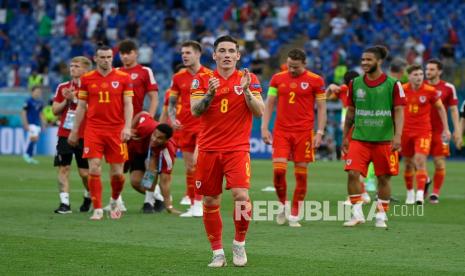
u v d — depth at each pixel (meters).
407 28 69.69
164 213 26.14
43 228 22.00
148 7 75.25
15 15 77.94
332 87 29.98
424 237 20.72
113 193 24.64
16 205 28.20
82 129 25.83
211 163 16.56
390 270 15.94
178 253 17.88
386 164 22.64
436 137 30.92
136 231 21.55
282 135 23.72
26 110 51.12
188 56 26.03
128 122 24.08
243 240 16.50
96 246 18.80
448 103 31.50
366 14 69.38
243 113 16.67
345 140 23.41
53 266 16.19
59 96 25.95
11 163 51.59
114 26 72.69
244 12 71.19
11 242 19.33
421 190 29.62
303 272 15.71
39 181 38.66
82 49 70.19
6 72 74.69
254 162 55.69
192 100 16.67
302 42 69.81
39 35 75.50
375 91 22.42
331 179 41.22
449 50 64.19
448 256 17.69
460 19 70.75
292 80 23.89
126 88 24.11
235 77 16.73
